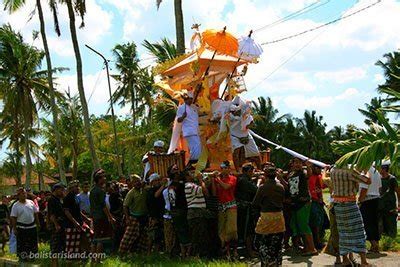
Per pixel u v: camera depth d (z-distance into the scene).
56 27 28.05
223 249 11.53
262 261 9.59
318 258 10.96
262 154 14.43
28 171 42.44
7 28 42.53
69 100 49.94
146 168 14.55
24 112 43.06
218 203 11.61
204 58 13.72
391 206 12.20
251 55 13.53
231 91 14.04
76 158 54.69
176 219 11.77
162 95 15.87
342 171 9.42
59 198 12.11
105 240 11.52
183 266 10.34
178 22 18.62
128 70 49.62
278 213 9.55
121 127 55.03
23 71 42.72
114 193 13.95
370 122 9.45
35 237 13.66
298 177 11.45
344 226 9.48
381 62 41.62
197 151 13.30
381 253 11.27
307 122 71.06
